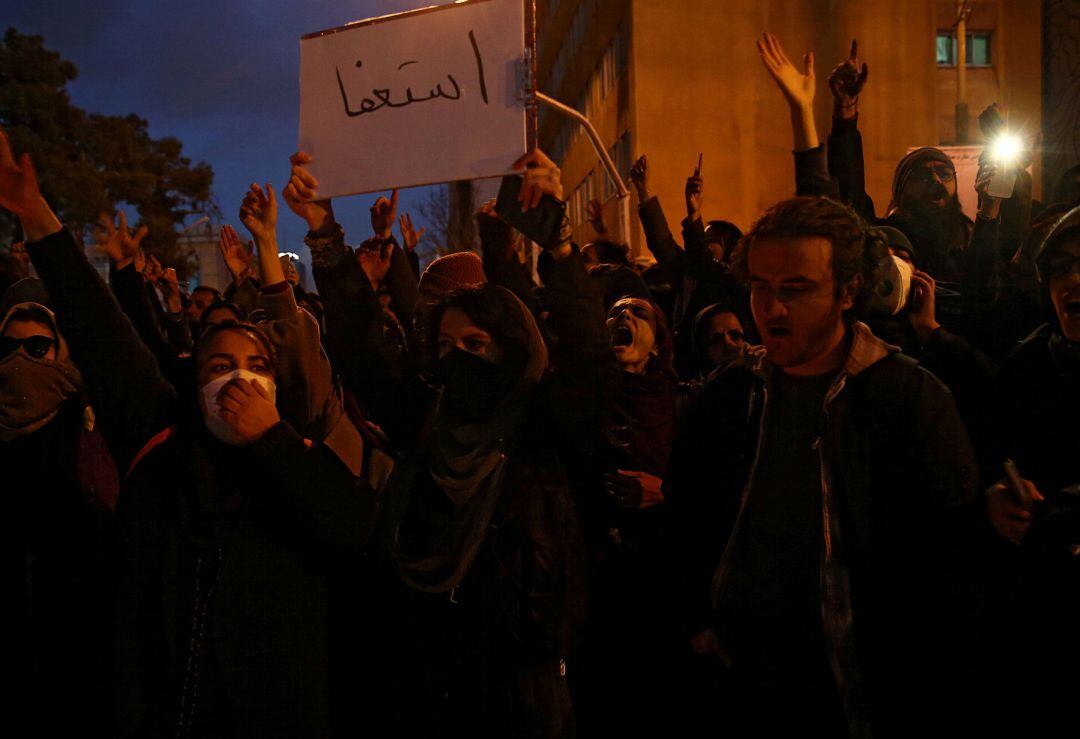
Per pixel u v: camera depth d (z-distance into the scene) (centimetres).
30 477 304
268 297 278
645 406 329
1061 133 367
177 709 230
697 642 239
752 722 228
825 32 1834
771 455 225
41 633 306
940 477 207
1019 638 212
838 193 341
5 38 3038
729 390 235
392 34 261
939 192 382
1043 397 232
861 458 210
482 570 239
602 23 2191
